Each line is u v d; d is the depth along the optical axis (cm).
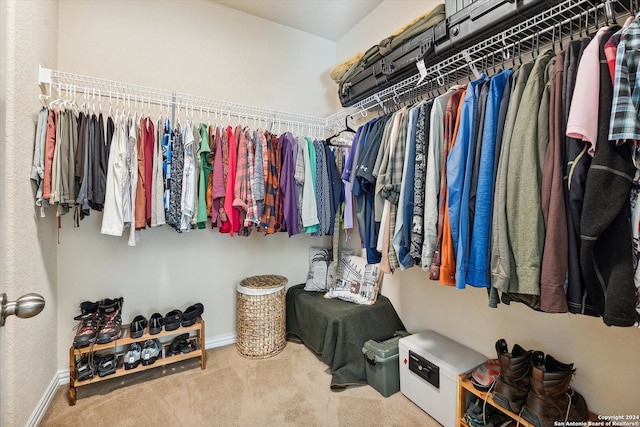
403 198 133
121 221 159
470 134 108
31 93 142
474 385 137
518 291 89
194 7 223
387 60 171
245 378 190
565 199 82
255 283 229
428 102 133
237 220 189
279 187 206
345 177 177
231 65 238
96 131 158
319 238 286
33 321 145
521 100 93
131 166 165
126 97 192
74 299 187
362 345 194
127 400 167
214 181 182
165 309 216
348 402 167
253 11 243
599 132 75
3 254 65
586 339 122
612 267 74
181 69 218
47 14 161
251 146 192
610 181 72
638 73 69
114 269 199
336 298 230
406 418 155
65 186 148
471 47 131
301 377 192
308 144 210
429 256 121
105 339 171
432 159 123
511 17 113
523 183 89
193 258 226
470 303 168
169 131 175
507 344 150
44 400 156
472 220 105
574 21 111
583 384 123
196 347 209
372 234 163
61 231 183
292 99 267
